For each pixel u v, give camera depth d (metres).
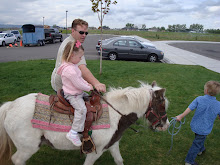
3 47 21.81
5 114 2.62
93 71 9.98
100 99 2.74
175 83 8.62
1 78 8.41
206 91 3.34
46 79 8.47
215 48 26.67
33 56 15.19
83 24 2.79
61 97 2.53
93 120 2.52
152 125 2.88
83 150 2.57
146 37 45.94
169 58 16.58
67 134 2.44
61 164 3.49
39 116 2.49
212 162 3.75
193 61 15.41
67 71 2.25
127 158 3.75
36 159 3.60
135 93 2.72
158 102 2.76
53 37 27.27
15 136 2.52
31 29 22.64
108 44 14.14
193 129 3.42
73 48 2.25
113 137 2.67
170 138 4.48
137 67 11.40
